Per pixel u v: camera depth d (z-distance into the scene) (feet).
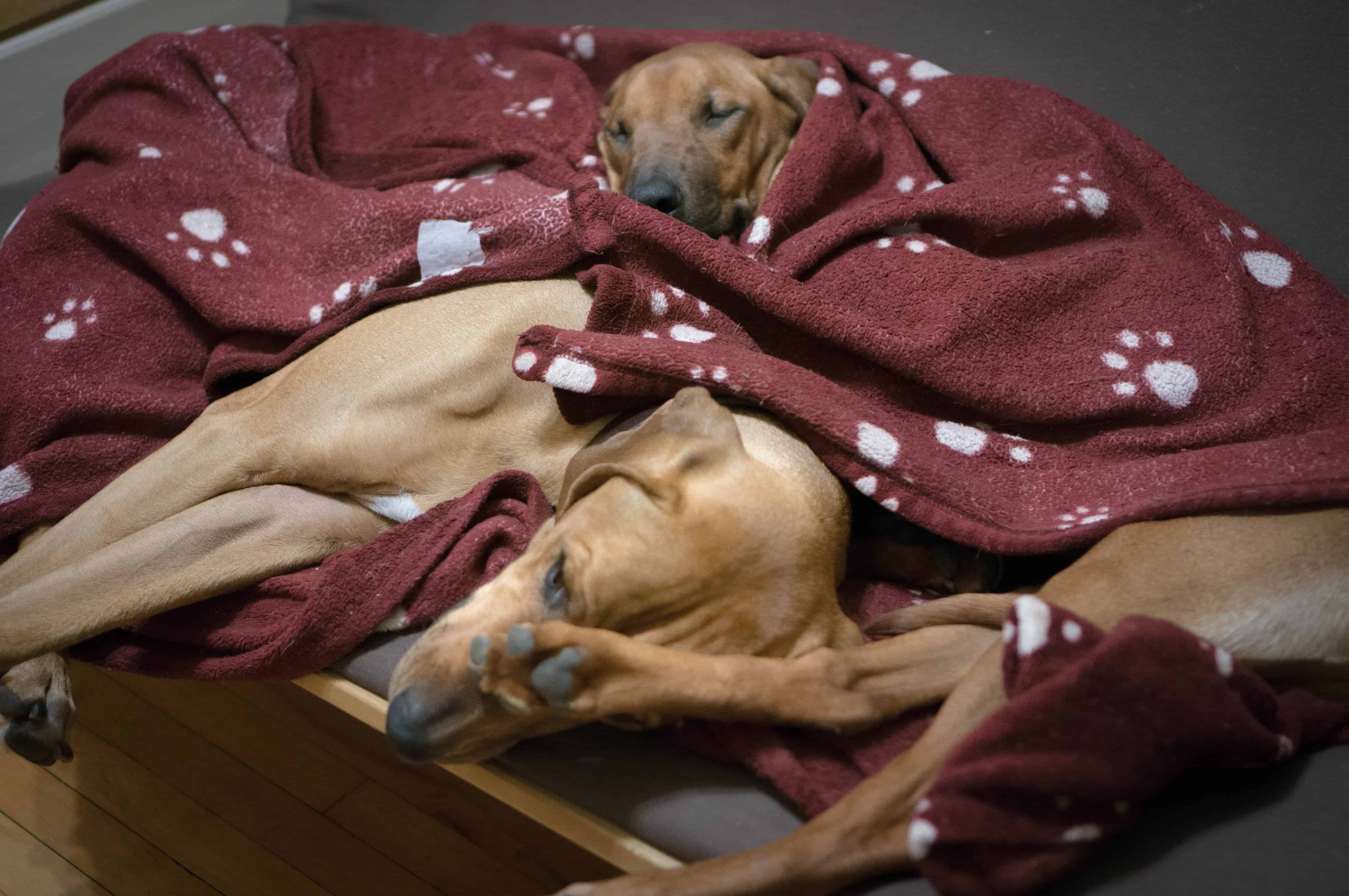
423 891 5.01
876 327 4.50
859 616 4.38
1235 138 5.77
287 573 4.64
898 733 3.71
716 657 3.47
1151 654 3.12
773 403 4.15
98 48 8.90
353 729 5.88
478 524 4.52
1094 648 3.17
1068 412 4.48
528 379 4.26
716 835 3.52
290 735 5.85
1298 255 5.04
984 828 3.03
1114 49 6.20
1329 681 3.67
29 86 8.54
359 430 4.51
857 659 3.71
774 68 6.20
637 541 3.52
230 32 6.25
